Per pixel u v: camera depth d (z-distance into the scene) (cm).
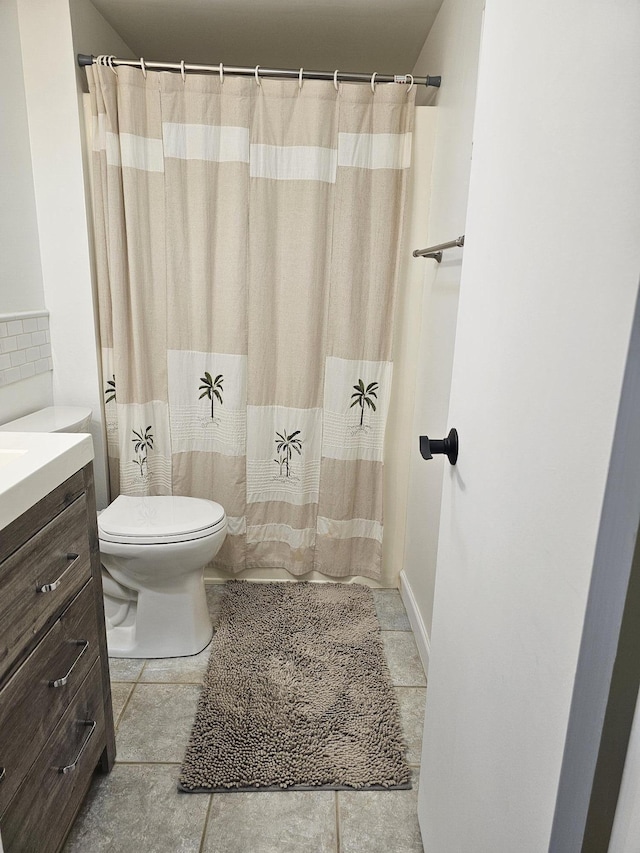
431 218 214
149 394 231
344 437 234
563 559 63
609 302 54
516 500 77
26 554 105
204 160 209
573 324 62
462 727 101
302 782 151
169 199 212
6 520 96
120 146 207
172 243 216
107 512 203
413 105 205
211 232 217
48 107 204
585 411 59
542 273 70
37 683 110
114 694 183
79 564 130
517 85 80
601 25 56
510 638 78
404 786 152
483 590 91
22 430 190
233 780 150
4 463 121
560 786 60
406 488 247
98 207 212
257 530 249
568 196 64
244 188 211
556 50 67
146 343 226
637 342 47
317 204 212
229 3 208
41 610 112
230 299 221
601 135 56
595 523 56
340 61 262
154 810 143
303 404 232
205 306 223
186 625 203
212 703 177
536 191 73
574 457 61
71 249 216
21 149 202
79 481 130
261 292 222
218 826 139
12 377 199
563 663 62
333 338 226
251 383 231
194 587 203
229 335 224
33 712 109
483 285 94
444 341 189
